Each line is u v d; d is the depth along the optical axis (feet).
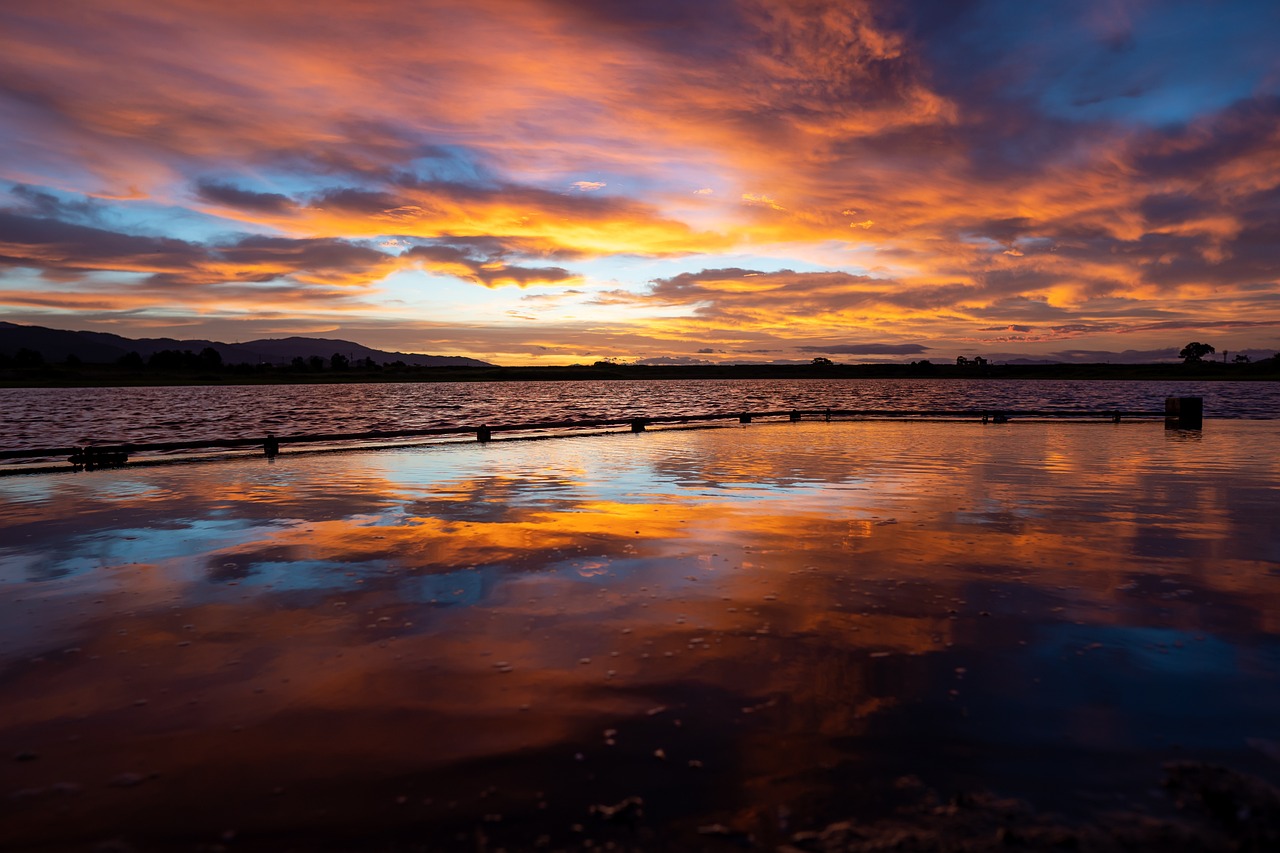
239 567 20.16
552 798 8.85
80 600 17.06
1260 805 8.33
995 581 18.34
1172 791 8.82
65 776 9.41
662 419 92.27
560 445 64.64
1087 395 342.64
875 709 11.15
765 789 9.02
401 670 12.77
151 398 327.67
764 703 11.38
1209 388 473.67
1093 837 7.93
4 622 15.48
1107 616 15.52
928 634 14.46
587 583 18.29
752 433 78.54
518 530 25.20
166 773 9.47
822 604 16.46
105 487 37.73
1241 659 13.03
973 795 8.81
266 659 13.33
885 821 8.32
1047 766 9.48
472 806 8.68
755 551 21.80
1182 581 18.29
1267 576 18.75
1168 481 37.47
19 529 25.90
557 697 11.62
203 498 33.35
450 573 19.36
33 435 101.96
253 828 8.29
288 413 180.45
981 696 11.57
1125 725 10.58
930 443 63.52
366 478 40.91
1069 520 26.73
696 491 34.76
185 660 13.30
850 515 27.94
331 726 10.71
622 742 10.18
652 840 8.00
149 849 7.95
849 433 77.82
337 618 15.64
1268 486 35.45
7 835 8.17
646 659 13.20
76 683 12.30
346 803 8.75
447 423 132.26
